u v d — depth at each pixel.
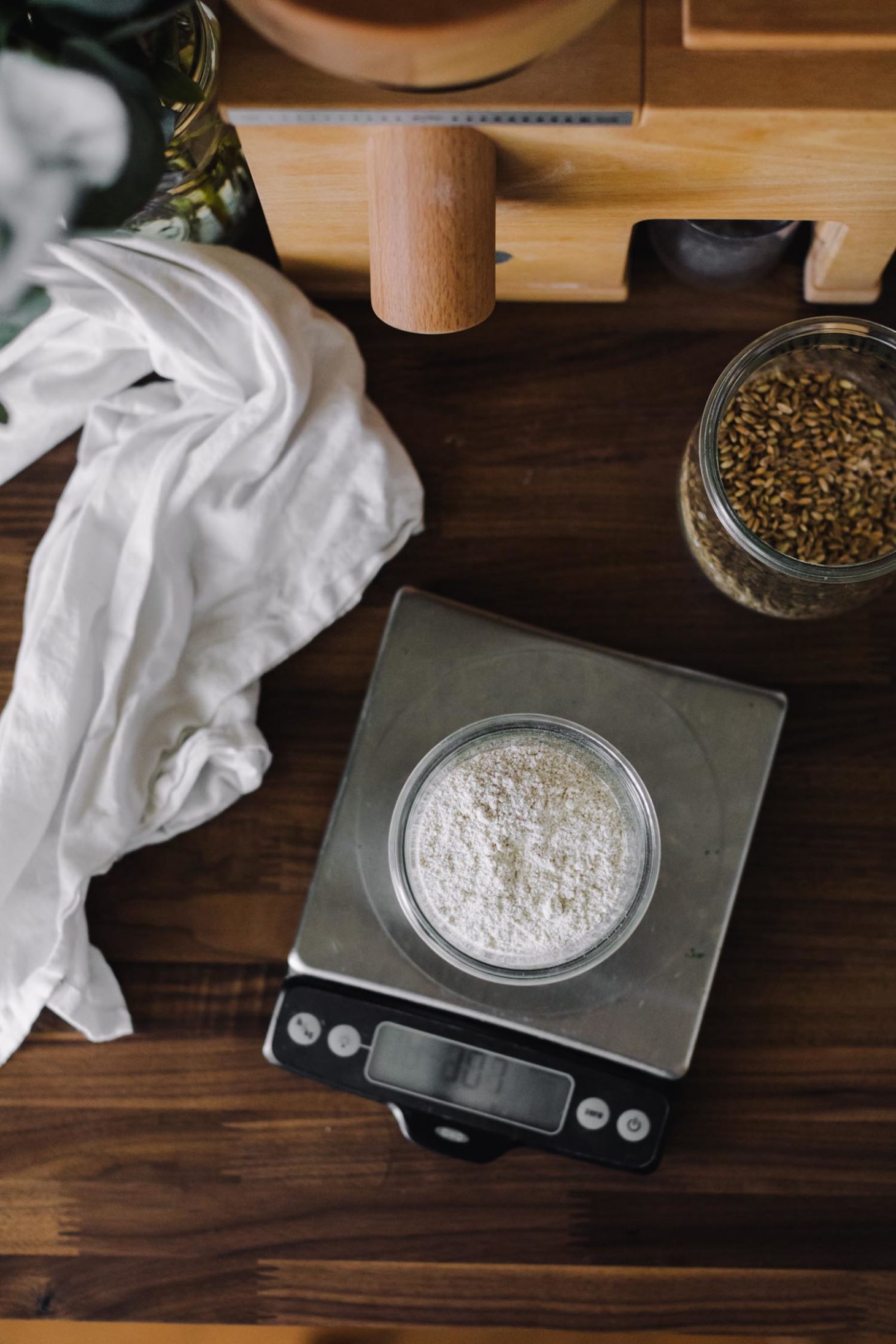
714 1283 0.81
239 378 0.80
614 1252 0.81
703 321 0.84
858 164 0.65
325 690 0.84
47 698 0.79
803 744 0.82
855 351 0.75
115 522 0.80
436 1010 0.78
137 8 0.54
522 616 0.84
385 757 0.79
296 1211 0.82
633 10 0.60
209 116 0.69
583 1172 0.82
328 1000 0.77
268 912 0.83
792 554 0.77
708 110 0.60
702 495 0.74
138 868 0.83
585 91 0.60
